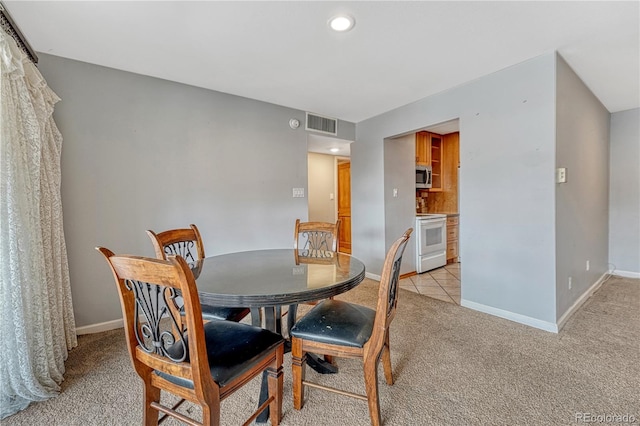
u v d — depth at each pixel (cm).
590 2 168
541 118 233
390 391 165
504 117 255
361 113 378
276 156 343
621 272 396
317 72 258
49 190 190
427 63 242
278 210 346
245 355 122
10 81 155
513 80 248
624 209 392
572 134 260
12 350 150
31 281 163
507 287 259
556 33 200
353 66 246
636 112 378
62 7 167
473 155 279
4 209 148
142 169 262
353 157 427
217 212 303
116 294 252
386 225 387
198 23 184
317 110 365
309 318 158
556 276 232
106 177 246
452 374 180
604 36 204
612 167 399
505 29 195
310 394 165
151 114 265
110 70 246
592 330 235
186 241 215
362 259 419
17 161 156
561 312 243
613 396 158
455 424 140
